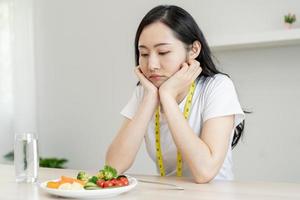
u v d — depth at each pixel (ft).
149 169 9.65
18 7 10.72
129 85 9.91
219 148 3.87
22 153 3.69
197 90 4.54
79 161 10.57
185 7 9.14
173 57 4.07
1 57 10.92
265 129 8.39
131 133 4.24
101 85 10.27
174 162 4.66
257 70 8.40
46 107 11.01
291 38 7.27
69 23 10.66
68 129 10.72
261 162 8.46
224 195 2.97
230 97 4.24
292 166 8.20
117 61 10.05
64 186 3.01
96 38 10.32
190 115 4.49
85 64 10.47
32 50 10.83
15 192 3.25
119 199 2.89
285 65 8.15
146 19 4.14
